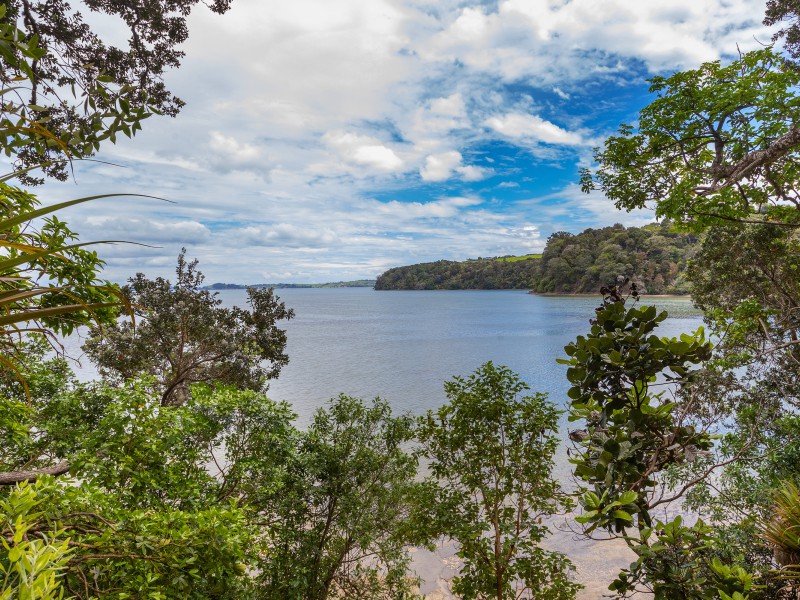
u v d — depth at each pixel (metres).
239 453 7.36
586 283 147.38
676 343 1.91
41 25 6.76
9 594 1.10
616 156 11.45
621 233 121.88
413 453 8.18
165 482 5.33
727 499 6.23
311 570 7.57
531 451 7.20
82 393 6.16
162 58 8.41
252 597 5.27
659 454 2.06
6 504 2.10
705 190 10.26
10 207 2.38
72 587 3.20
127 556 3.41
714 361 4.80
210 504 5.76
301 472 7.90
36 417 5.91
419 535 7.46
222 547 3.93
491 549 7.48
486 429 7.42
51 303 4.11
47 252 1.22
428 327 103.62
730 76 9.84
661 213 10.88
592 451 2.11
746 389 6.19
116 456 4.96
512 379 7.46
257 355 14.90
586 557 12.41
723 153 10.40
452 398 7.77
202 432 6.76
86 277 4.26
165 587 3.54
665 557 1.90
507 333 86.62
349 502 7.62
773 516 3.56
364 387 40.31
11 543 1.90
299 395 36.66
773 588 3.12
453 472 7.66
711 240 15.75
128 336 13.21
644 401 2.12
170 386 13.48
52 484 3.31
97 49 7.60
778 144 8.06
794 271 14.11
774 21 9.94
